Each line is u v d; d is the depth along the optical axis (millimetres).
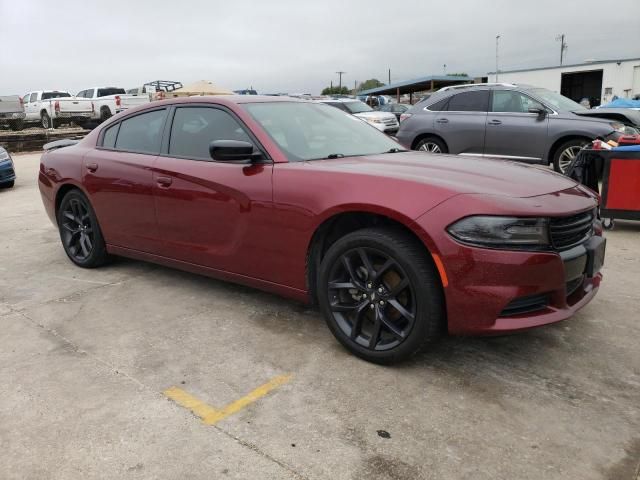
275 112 3918
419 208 2783
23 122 27812
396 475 2219
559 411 2625
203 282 4539
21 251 5758
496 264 2645
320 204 3137
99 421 2617
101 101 26766
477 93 9836
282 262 3408
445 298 2764
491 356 3170
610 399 2719
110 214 4527
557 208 2783
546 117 9062
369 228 2980
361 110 18953
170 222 4027
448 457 2316
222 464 2303
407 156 3693
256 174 3465
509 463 2273
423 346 2898
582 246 2957
